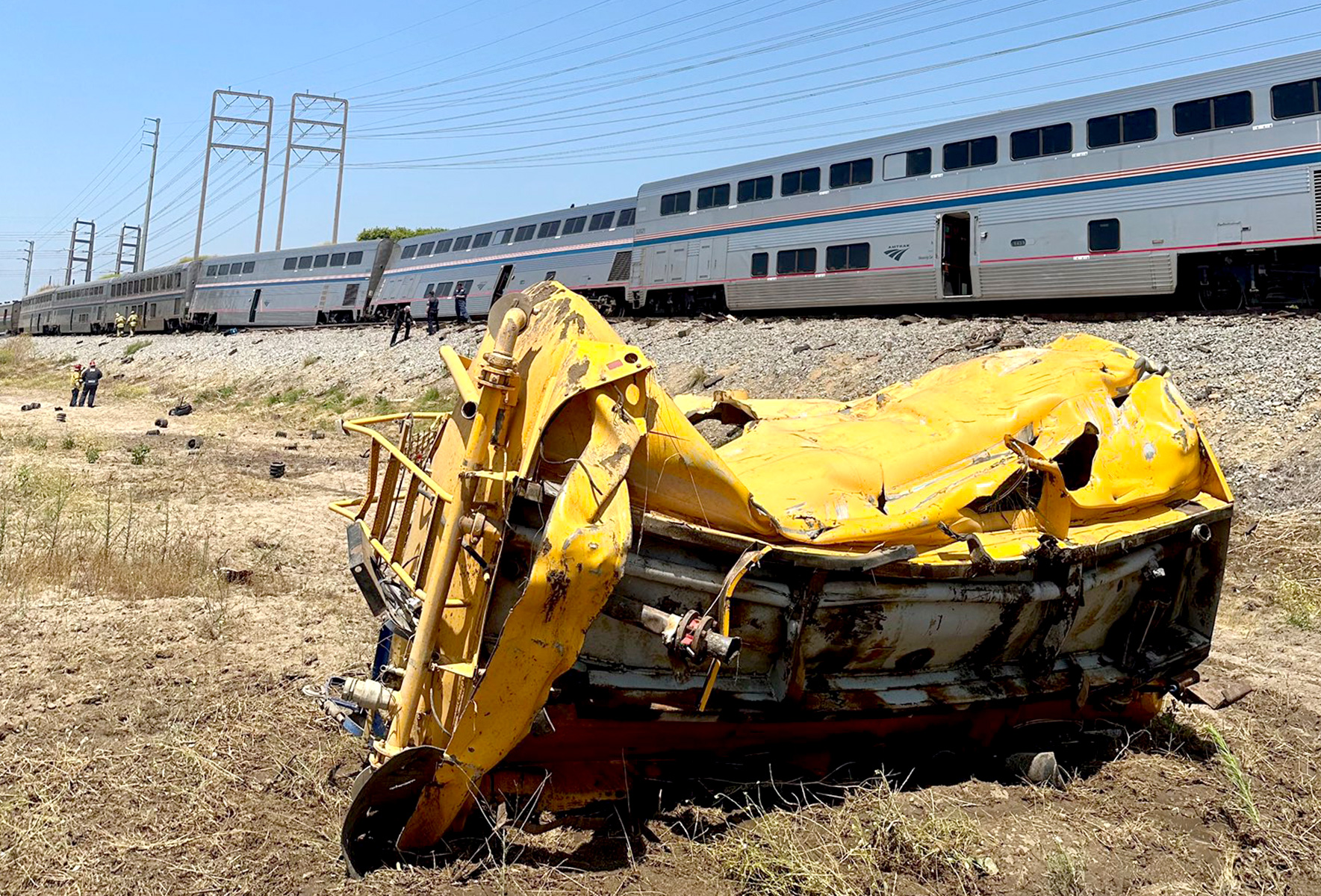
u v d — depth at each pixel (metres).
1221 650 7.76
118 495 12.17
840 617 4.16
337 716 3.98
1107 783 4.86
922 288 19.06
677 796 4.23
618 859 3.71
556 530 3.31
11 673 5.56
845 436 5.04
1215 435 12.39
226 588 7.70
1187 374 13.83
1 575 7.56
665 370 20.31
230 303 44.31
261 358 33.34
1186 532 5.44
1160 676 5.52
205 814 3.97
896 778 4.65
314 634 6.66
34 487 12.00
